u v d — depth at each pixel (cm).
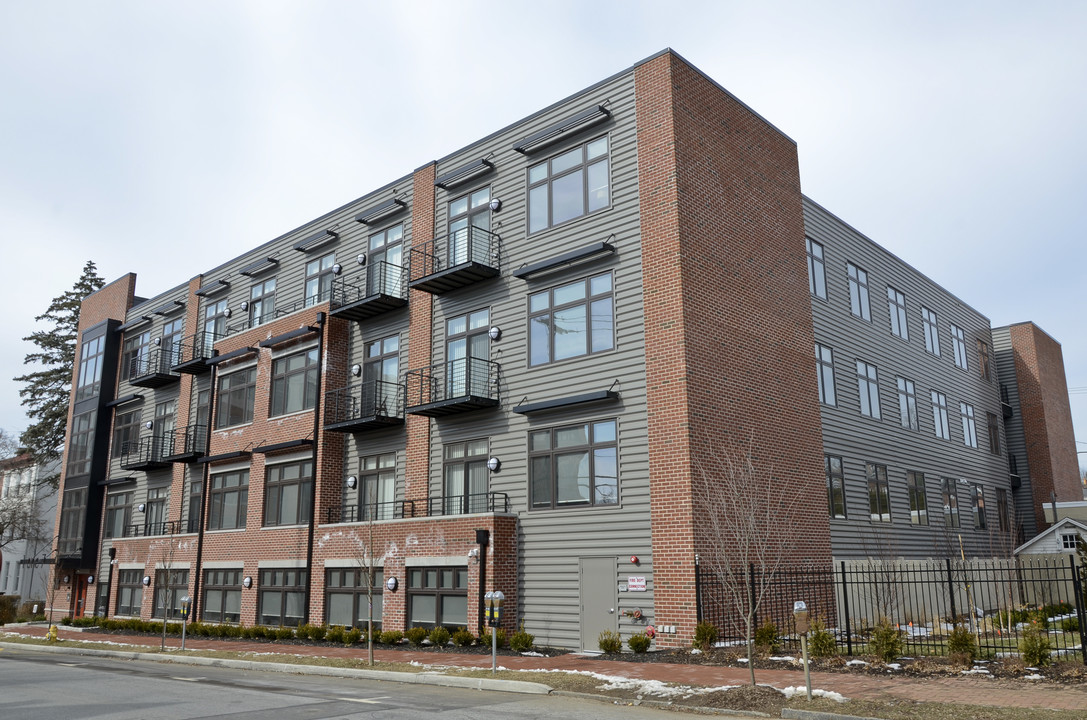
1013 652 1612
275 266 3167
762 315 2192
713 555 1802
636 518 1880
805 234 2562
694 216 1998
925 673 1386
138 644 2405
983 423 3744
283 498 2775
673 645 1756
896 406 2964
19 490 5438
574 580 1959
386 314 2658
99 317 4175
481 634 1989
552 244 2191
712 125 2138
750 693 1202
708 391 1920
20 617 3903
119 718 1111
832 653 1569
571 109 2230
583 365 2053
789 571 1817
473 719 1084
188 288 3603
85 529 3731
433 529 2180
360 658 1827
